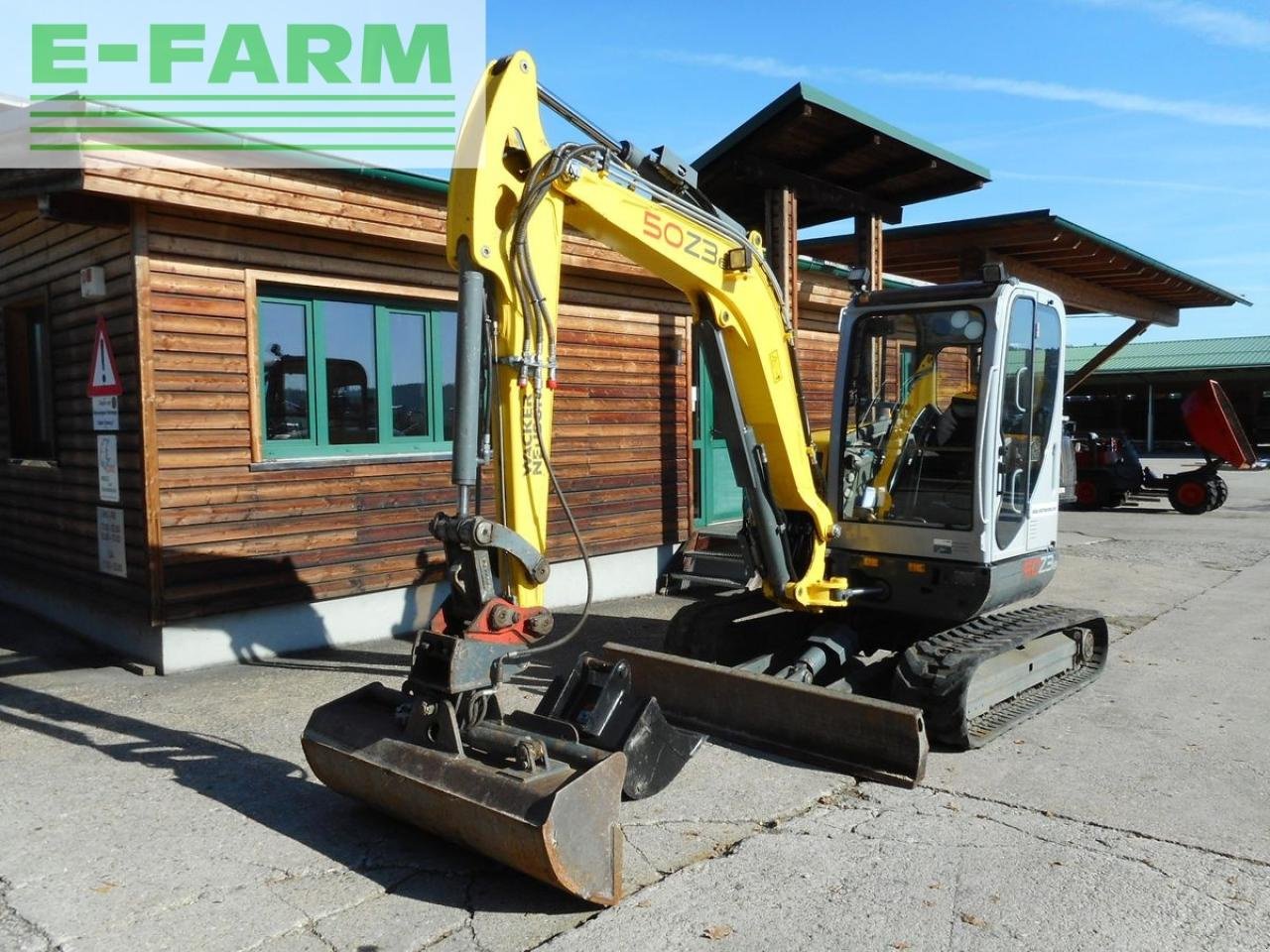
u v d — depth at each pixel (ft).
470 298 12.63
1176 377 98.99
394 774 12.44
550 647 13.24
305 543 22.90
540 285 13.61
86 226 21.76
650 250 15.57
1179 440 110.52
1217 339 113.80
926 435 19.39
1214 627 26.55
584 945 10.62
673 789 15.05
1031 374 19.63
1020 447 19.33
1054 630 19.65
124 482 21.43
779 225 29.37
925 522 18.99
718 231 16.96
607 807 11.45
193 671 21.21
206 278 21.08
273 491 22.31
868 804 14.56
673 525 31.83
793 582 19.04
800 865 12.55
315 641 23.35
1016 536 19.24
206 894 11.67
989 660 18.20
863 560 19.44
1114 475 56.39
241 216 20.90
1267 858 12.75
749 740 16.90
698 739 15.38
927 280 50.60
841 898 11.66
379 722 13.48
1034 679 19.83
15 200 20.36
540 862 10.91
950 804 14.53
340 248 23.29
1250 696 20.21
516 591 13.25
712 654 20.25
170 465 20.66
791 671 18.06
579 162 13.85
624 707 14.52
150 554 20.51
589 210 14.47
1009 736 17.69
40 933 10.77
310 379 23.36
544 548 13.73
